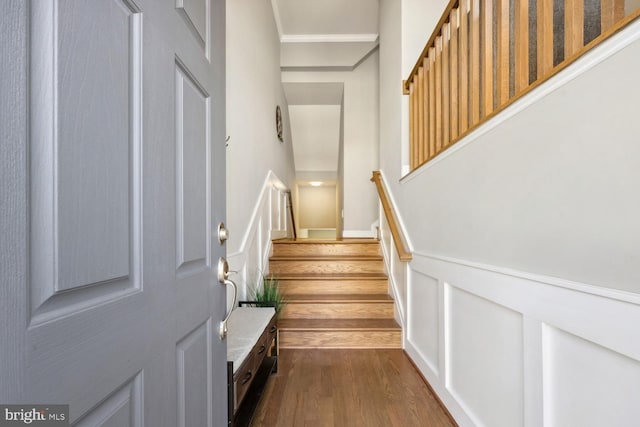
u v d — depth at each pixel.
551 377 1.00
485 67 1.52
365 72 5.16
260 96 3.22
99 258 0.49
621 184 0.76
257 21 3.10
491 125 1.34
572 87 0.91
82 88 0.46
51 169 0.41
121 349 0.54
